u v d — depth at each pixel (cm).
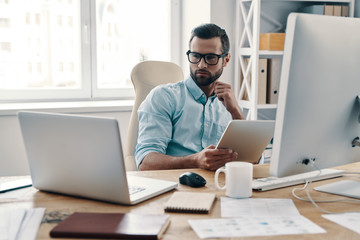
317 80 103
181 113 181
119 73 320
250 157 150
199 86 184
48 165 114
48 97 300
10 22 286
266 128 140
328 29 103
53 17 296
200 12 303
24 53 292
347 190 116
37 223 91
